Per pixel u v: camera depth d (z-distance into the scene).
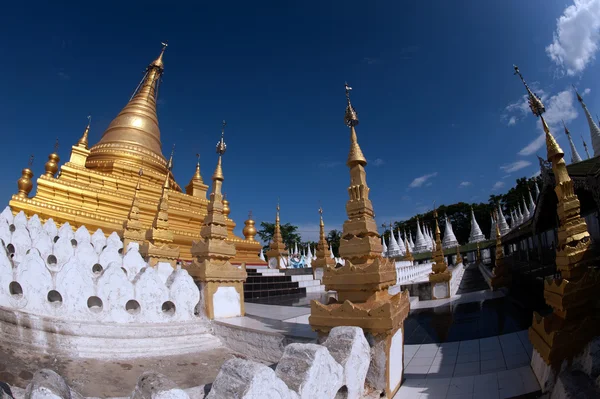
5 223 9.31
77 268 6.39
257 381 2.77
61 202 16.27
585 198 11.12
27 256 6.11
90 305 6.85
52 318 5.95
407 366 6.59
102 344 6.12
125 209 17.91
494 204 71.12
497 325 9.43
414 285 16.53
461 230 77.19
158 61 26.77
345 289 5.36
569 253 4.98
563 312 4.70
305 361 3.36
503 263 17.44
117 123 23.16
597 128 21.50
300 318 8.14
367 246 5.27
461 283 23.97
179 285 7.55
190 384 5.46
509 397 4.75
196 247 8.66
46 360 5.44
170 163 11.36
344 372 3.88
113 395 4.80
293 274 21.16
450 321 10.55
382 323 4.66
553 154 5.51
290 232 74.44
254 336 6.78
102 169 20.27
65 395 2.84
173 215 19.62
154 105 25.66
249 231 24.27
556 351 4.48
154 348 6.58
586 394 3.71
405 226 84.56
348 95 6.11
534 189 65.12
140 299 6.92
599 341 4.20
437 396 4.97
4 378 4.59
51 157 16.88
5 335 5.55
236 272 8.62
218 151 9.23
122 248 12.32
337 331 4.35
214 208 8.73
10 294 5.96
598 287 4.88
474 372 5.95
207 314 7.93
